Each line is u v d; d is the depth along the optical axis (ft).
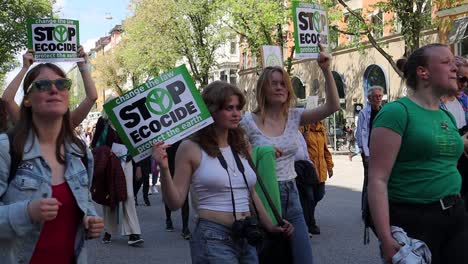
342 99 111.65
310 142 27.02
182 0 116.06
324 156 27.76
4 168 8.96
